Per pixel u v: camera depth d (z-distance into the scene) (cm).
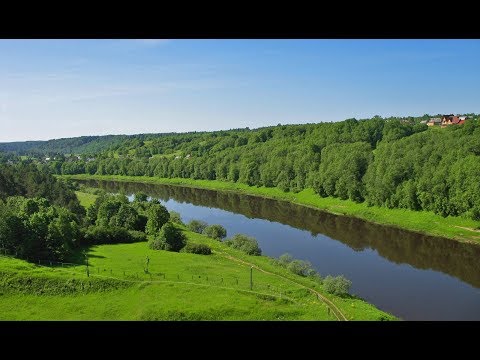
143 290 5491
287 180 14400
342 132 16762
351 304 5166
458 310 5241
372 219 10362
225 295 5309
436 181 9425
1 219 6366
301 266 6438
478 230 8556
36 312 4941
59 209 8662
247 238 8038
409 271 6819
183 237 8012
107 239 8094
